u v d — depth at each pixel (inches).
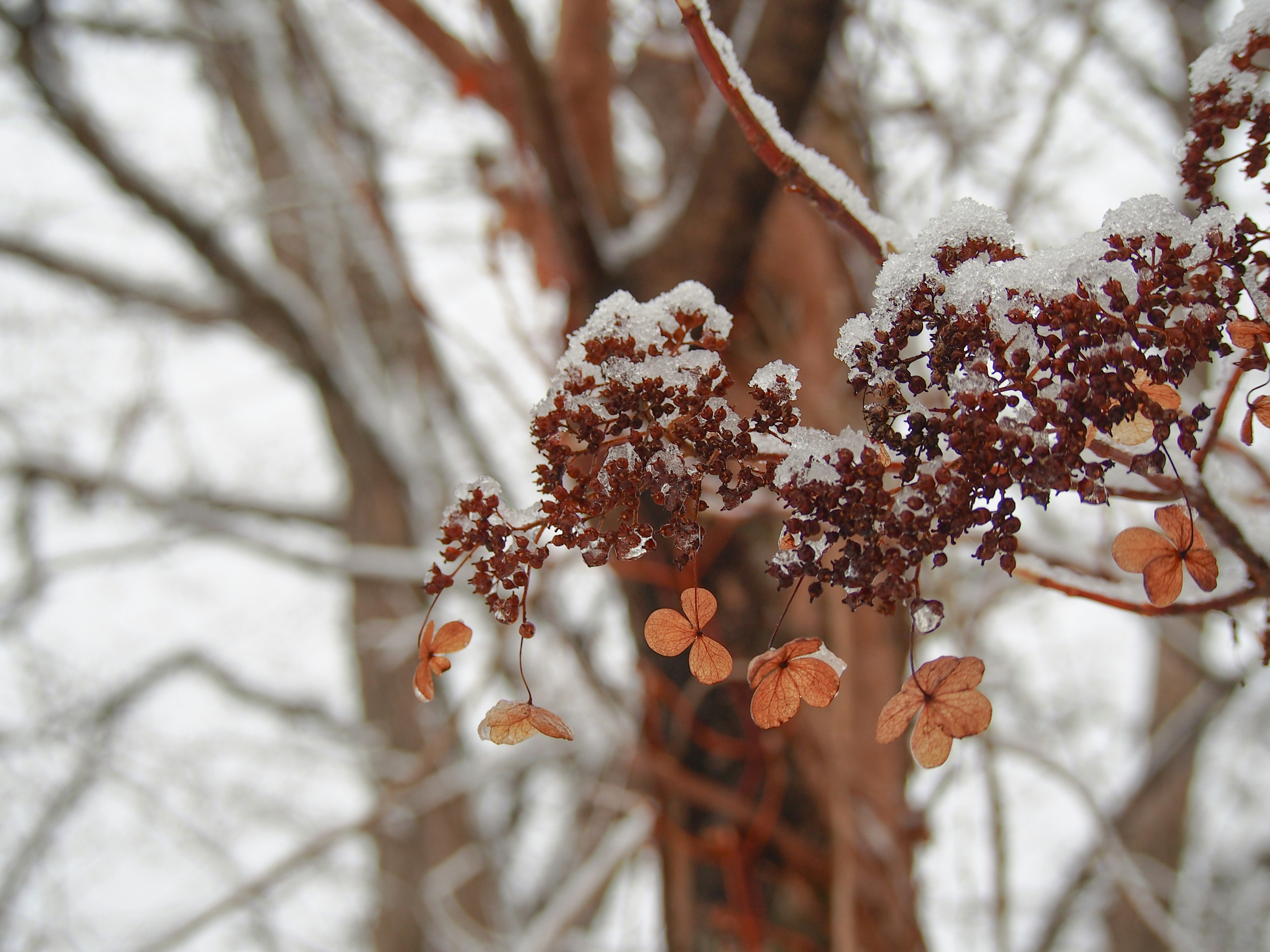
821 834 47.6
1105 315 20.5
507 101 51.3
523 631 21.4
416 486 103.0
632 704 66.7
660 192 65.9
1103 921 119.1
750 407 49.1
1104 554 36.5
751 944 44.8
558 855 125.0
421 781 74.2
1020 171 60.4
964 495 20.4
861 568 20.6
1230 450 30.0
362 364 108.0
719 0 50.4
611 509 21.2
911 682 20.6
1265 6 21.9
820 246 56.5
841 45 61.2
